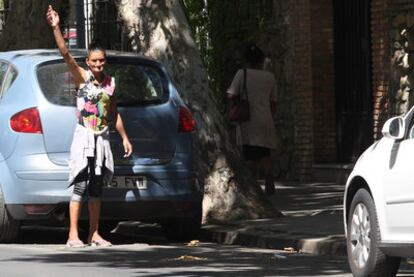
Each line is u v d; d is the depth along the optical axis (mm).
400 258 13062
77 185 16266
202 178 17516
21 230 19578
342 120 26625
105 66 17141
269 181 22688
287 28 27094
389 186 12523
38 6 24719
